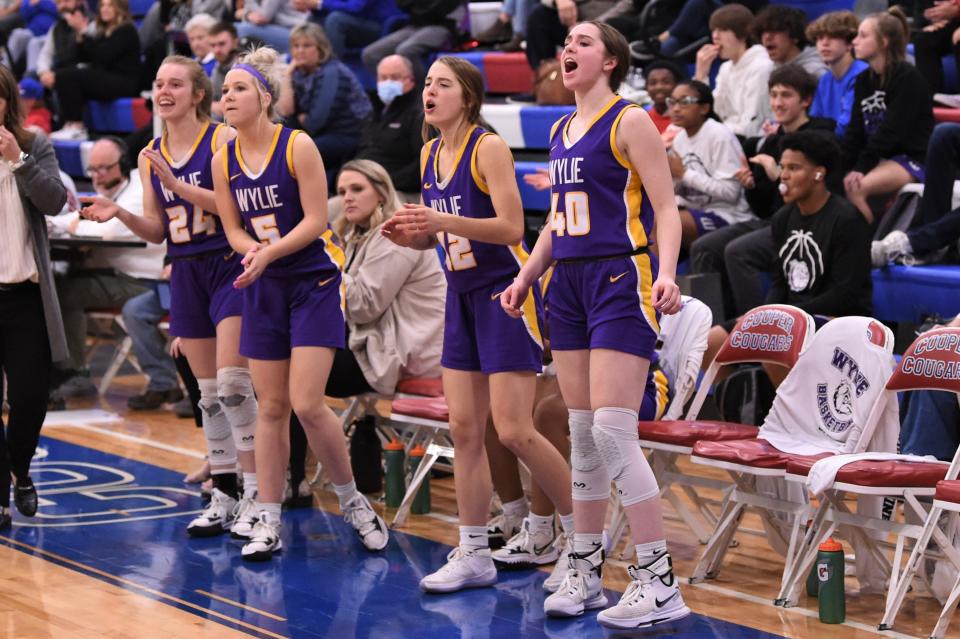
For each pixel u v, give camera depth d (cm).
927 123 1337
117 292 1653
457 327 879
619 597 886
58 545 1017
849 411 904
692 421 980
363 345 1169
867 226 1128
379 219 1175
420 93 1641
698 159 1391
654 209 769
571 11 1759
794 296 1159
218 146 1020
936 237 1257
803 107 1370
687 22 1688
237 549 1009
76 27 2314
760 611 846
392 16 2031
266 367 966
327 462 991
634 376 776
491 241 834
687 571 946
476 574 902
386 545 1020
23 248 1020
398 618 834
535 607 859
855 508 1105
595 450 820
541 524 956
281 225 949
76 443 1411
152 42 2328
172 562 970
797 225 1155
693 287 1262
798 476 848
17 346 1042
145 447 1393
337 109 1750
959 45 1422
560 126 798
